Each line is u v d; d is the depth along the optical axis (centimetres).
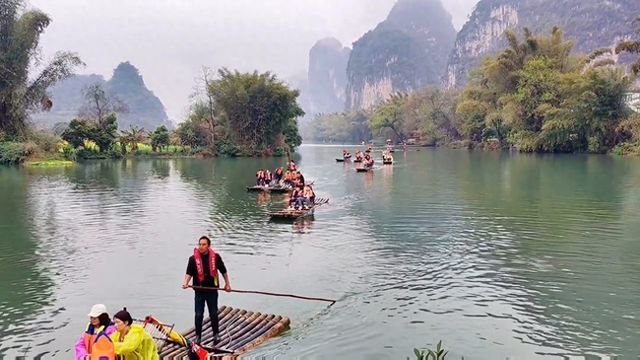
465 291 1109
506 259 1359
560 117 6025
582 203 2280
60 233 1770
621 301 1041
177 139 7288
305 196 2238
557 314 978
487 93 7594
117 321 678
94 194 2833
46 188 3133
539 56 6806
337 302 1052
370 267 1298
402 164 5031
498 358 805
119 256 1453
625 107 5881
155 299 1093
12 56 5250
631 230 1691
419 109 10994
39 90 5525
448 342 863
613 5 16675
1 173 4238
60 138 6006
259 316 947
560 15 18300
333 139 17112
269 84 7238
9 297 1109
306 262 1352
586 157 5441
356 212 2119
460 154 6881
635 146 5491
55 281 1223
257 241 1603
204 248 855
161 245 1580
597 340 866
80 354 690
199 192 2900
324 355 816
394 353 824
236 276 1239
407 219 1944
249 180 3616
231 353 803
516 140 6894
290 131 8075
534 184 3044
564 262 1325
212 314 861
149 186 3238
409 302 1048
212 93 7112
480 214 2030
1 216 2122
